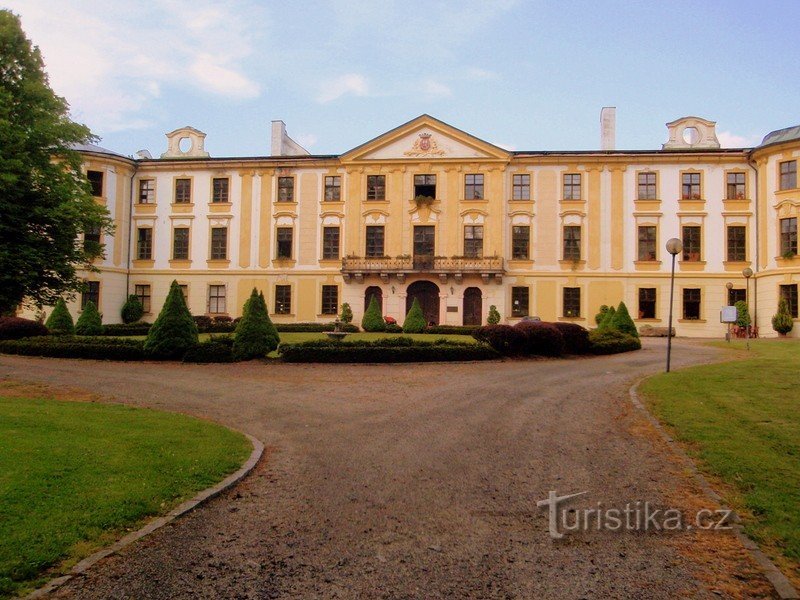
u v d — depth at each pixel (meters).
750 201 38.22
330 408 12.92
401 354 20.77
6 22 21.11
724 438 8.96
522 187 40.59
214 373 18.59
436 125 40.84
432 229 40.62
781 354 20.77
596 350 23.86
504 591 4.64
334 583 4.77
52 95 21.97
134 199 43.16
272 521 6.13
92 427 9.62
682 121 41.09
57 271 21.61
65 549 5.15
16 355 22.36
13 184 19.47
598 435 10.02
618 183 39.62
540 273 39.81
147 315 42.59
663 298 38.81
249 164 42.34
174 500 6.54
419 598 4.52
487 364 20.59
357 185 41.34
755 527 5.74
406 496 6.96
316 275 41.50
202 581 4.79
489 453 8.96
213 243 42.59
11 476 6.71
